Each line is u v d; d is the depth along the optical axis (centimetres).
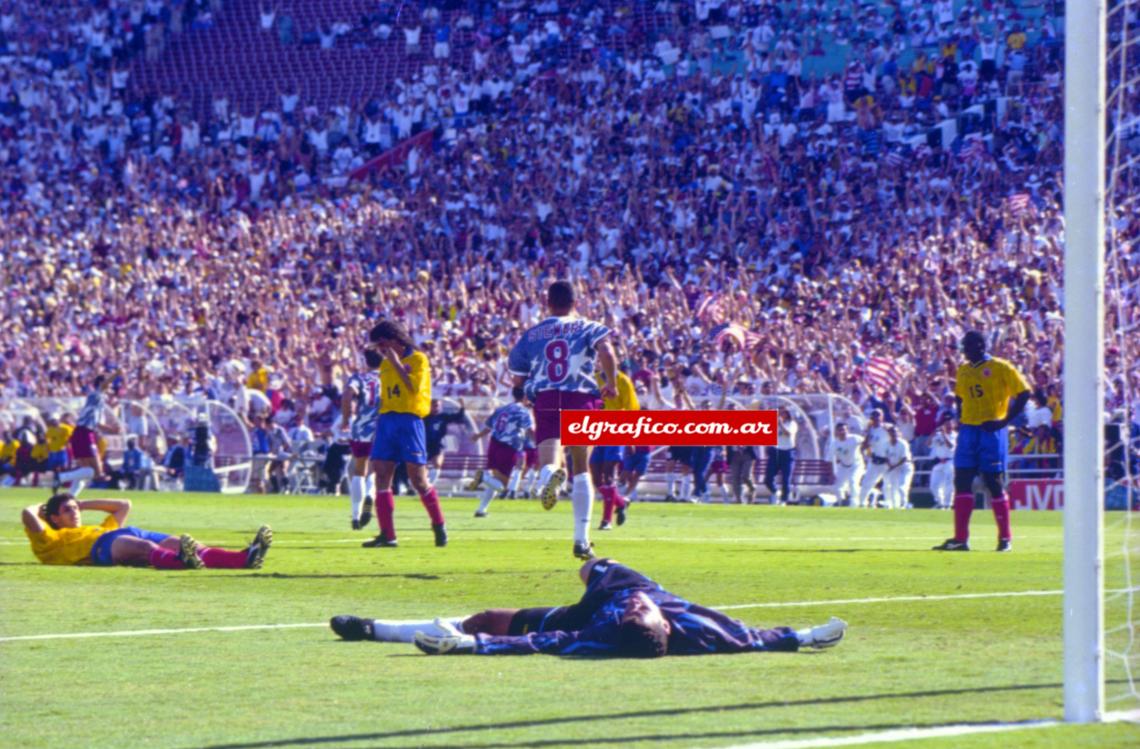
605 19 10012
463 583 2141
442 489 6341
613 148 9200
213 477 6675
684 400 5828
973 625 1611
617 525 3956
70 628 1630
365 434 3497
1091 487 1020
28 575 2277
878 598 1912
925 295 6838
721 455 5881
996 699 1113
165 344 8475
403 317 7962
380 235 9181
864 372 6228
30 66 11050
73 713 1102
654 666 1292
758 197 8456
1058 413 5581
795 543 3191
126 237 9556
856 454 5712
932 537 3481
